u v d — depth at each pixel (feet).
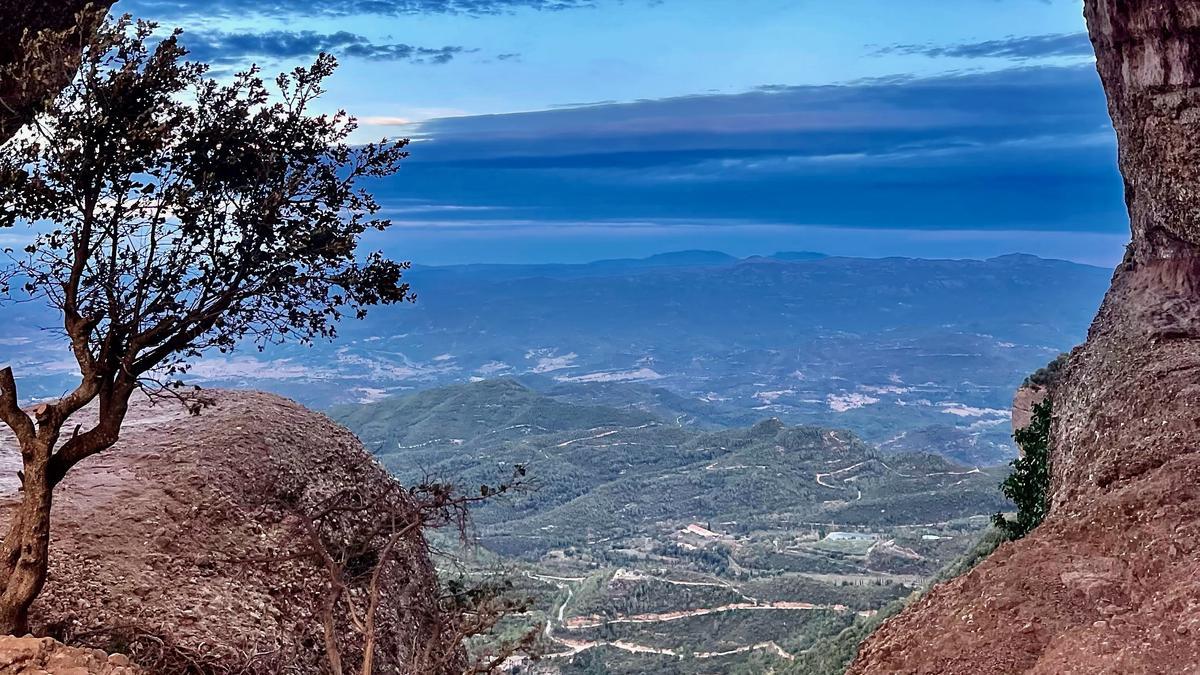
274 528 50.52
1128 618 26.27
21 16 40.04
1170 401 46.80
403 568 51.60
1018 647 27.40
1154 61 61.57
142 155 29.25
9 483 49.83
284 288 31.91
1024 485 70.08
